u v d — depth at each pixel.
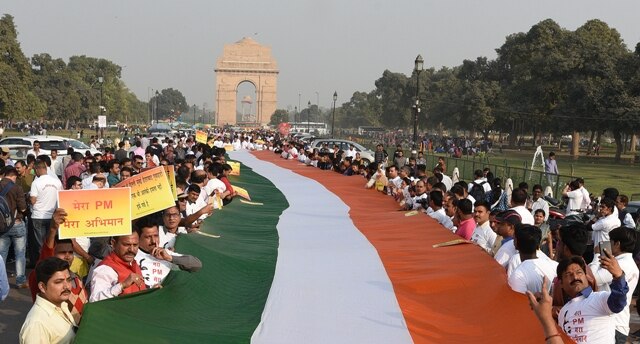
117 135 104.25
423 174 16.61
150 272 7.11
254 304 7.23
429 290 7.79
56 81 125.00
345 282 8.09
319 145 41.56
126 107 168.00
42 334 5.62
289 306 7.19
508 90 92.06
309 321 6.79
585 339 6.32
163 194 7.16
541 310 5.22
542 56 79.19
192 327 6.27
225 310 7.02
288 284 7.97
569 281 6.48
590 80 70.00
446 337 6.54
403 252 9.69
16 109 79.94
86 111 135.62
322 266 8.92
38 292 5.80
